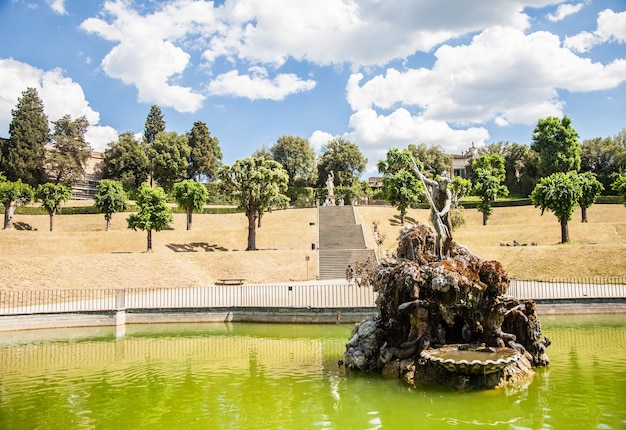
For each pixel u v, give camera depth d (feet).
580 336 72.74
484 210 223.51
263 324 90.63
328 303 98.48
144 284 125.08
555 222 226.58
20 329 87.15
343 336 79.77
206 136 330.75
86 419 42.47
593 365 55.88
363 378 53.31
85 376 57.26
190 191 203.21
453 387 47.62
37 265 121.49
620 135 305.73
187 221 209.67
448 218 60.34
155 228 166.61
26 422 41.81
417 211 244.83
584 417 40.06
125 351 71.36
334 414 42.86
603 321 84.53
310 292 101.40
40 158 256.32
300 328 86.63
